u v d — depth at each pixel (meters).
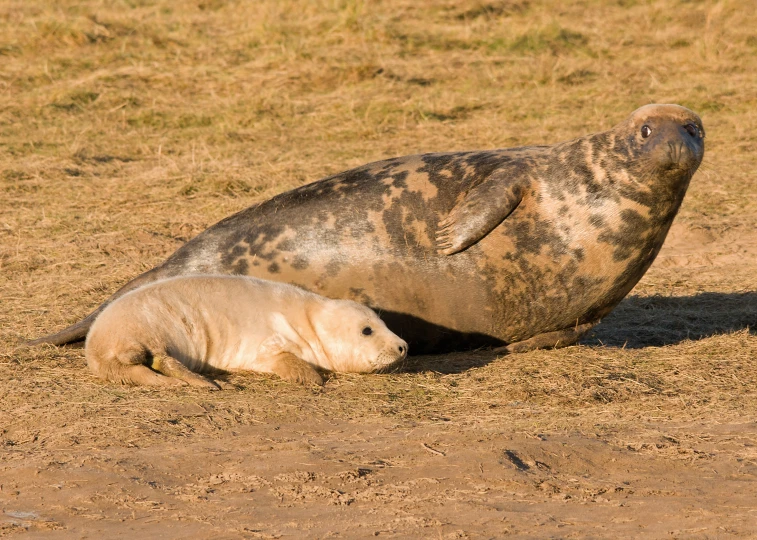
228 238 26.52
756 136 50.91
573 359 24.72
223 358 23.08
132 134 51.84
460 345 26.11
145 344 22.22
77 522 14.99
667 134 24.02
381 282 25.39
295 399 21.17
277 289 23.84
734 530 14.36
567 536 14.14
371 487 16.27
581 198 24.86
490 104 55.56
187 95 57.03
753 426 19.75
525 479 16.53
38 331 27.36
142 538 14.28
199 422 19.77
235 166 46.34
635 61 61.91
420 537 14.15
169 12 71.56
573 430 19.33
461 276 25.16
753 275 34.78
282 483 16.48
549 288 25.27
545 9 70.56
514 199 24.83
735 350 25.61
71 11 68.31
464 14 69.38
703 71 60.50
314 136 52.00
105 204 42.34
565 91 57.31
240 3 71.94
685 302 31.84
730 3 69.44
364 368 23.30
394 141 50.88
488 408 21.09
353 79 58.38
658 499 15.86
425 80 59.22
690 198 43.69
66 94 55.28
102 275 33.81
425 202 25.55
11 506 15.69
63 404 20.64
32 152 48.69
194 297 23.02
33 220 40.06
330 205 26.03
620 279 25.48
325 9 69.38
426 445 18.19
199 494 16.09
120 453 18.03
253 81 58.31
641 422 20.11
